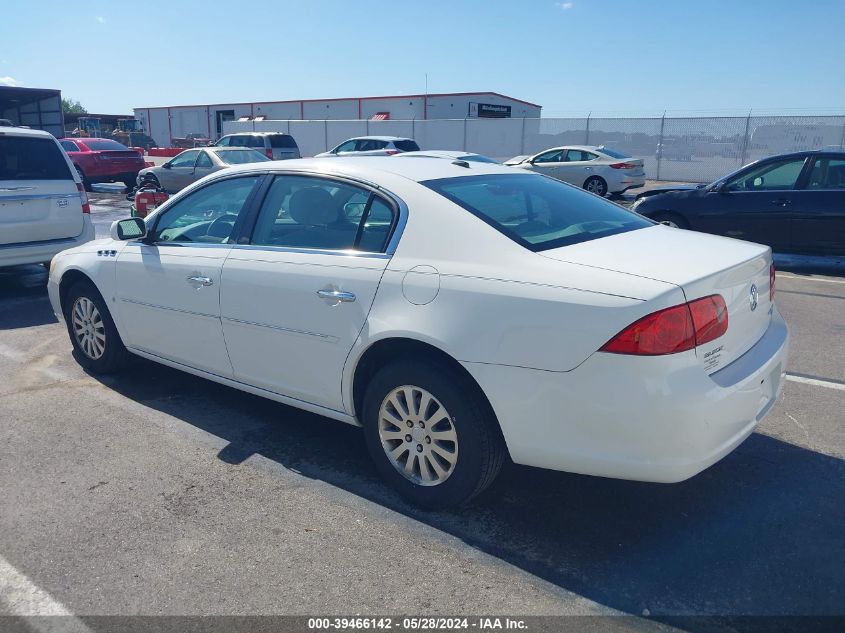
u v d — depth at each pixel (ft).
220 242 13.74
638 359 8.83
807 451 12.99
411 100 138.82
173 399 15.72
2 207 24.35
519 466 12.54
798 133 77.15
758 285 10.77
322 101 146.51
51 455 12.96
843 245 28.71
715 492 11.57
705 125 81.66
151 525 10.66
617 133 87.45
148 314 14.89
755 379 9.87
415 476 11.13
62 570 9.60
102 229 44.04
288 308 12.01
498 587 9.21
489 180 12.43
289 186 12.84
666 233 12.03
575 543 10.19
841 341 19.76
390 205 11.39
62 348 19.43
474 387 10.22
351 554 9.93
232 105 157.58
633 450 9.07
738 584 9.25
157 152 113.09
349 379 11.41
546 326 9.32
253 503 11.30
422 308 10.34
